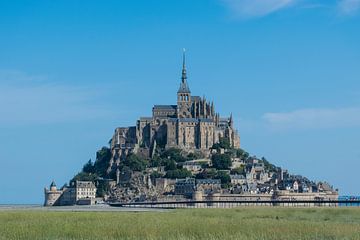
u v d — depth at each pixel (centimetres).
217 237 14500
